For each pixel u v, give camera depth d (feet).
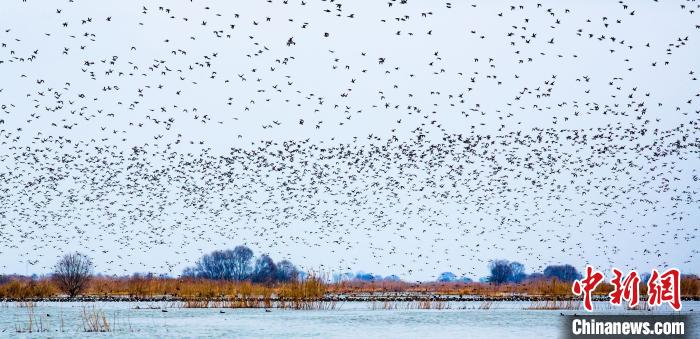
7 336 140.87
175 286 273.33
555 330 157.79
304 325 162.81
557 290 263.70
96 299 276.62
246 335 142.92
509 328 160.25
